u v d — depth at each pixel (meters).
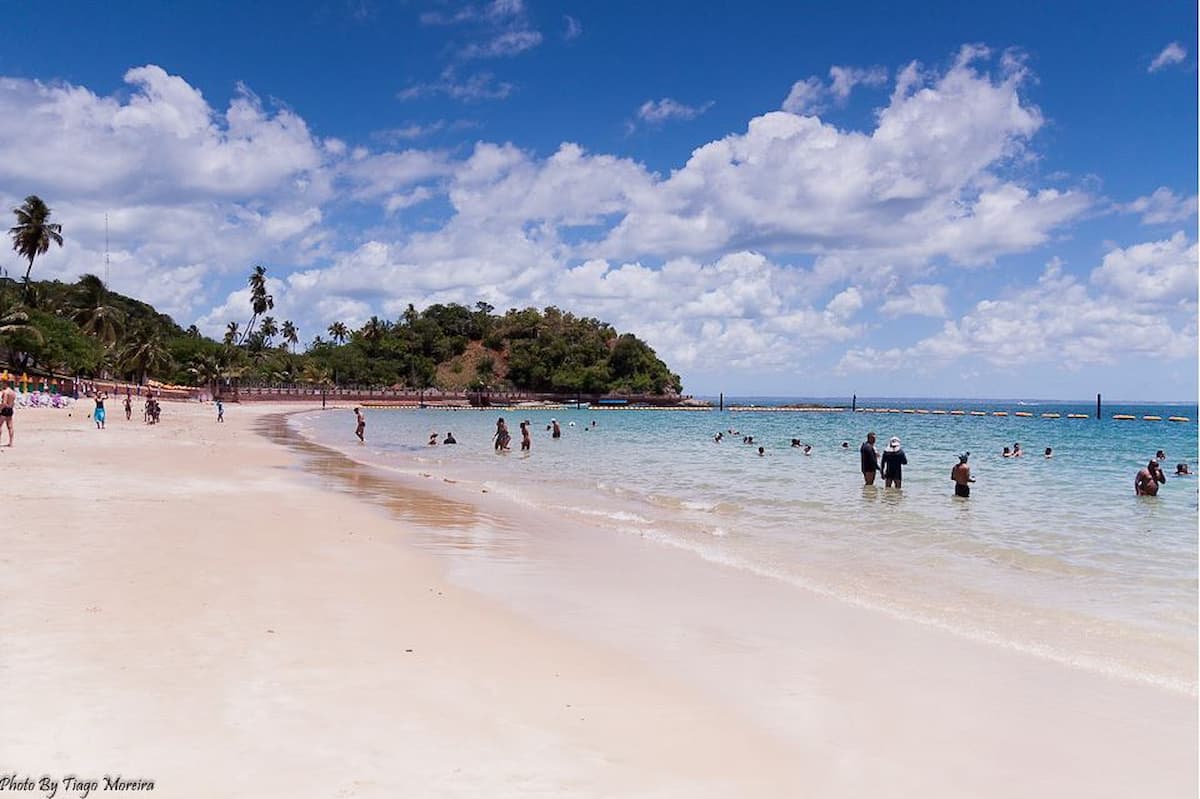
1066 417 117.69
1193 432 67.56
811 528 15.79
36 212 80.19
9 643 6.68
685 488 22.75
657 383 166.38
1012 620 9.23
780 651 7.90
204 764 4.80
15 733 5.07
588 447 41.94
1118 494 21.86
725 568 11.90
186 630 7.33
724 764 5.30
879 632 8.65
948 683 7.07
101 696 5.70
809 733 5.90
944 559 12.81
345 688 6.20
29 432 33.00
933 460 34.78
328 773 4.79
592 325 179.00
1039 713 6.42
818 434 63.47
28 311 75.06
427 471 27.25
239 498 16.78
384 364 161.12
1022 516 17.53
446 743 5.35
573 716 5.99
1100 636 8.61
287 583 9.44
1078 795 5.07
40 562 9.55
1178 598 10.35
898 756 5.56
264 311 130.50
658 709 6.24
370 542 12.71
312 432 51.69
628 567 11.79
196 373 113.75
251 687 6.06
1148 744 5.86
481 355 179.12
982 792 5.06
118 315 96.31
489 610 8.97
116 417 51.59
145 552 10.50
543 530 14.98
